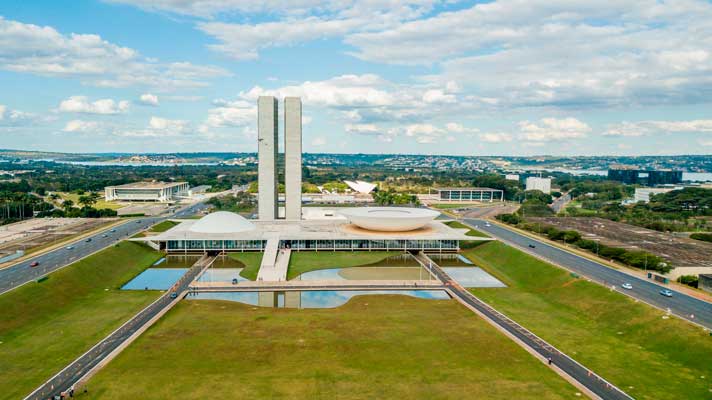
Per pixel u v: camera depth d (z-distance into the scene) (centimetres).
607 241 19438
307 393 7844
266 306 12612
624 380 8425
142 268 16788
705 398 7769
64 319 11369
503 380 8388
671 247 18238
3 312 11019
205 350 9544
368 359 9200
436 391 7962
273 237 19425
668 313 10762
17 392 7819
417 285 14512
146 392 7838
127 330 10581
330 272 16238
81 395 7719
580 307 12375
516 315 11912
